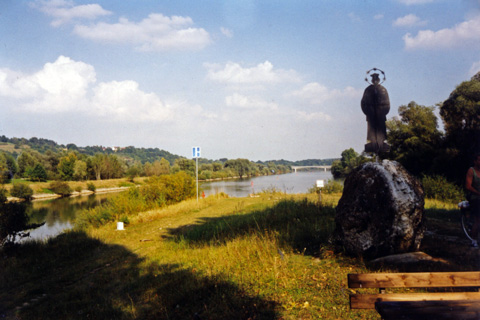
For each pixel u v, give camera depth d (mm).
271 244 8516
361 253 7020
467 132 28688
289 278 6309
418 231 6910
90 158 95125
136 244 12023
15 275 8648
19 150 176375
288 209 14617
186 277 7004
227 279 6551
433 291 5121
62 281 8070
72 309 6164
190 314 5309
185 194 27328
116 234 14375
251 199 24781
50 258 10273
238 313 5109
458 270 5801
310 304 5172
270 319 4820
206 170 106750
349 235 7266
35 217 30672
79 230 14508
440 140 35062
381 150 8812
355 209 7246
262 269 6949
